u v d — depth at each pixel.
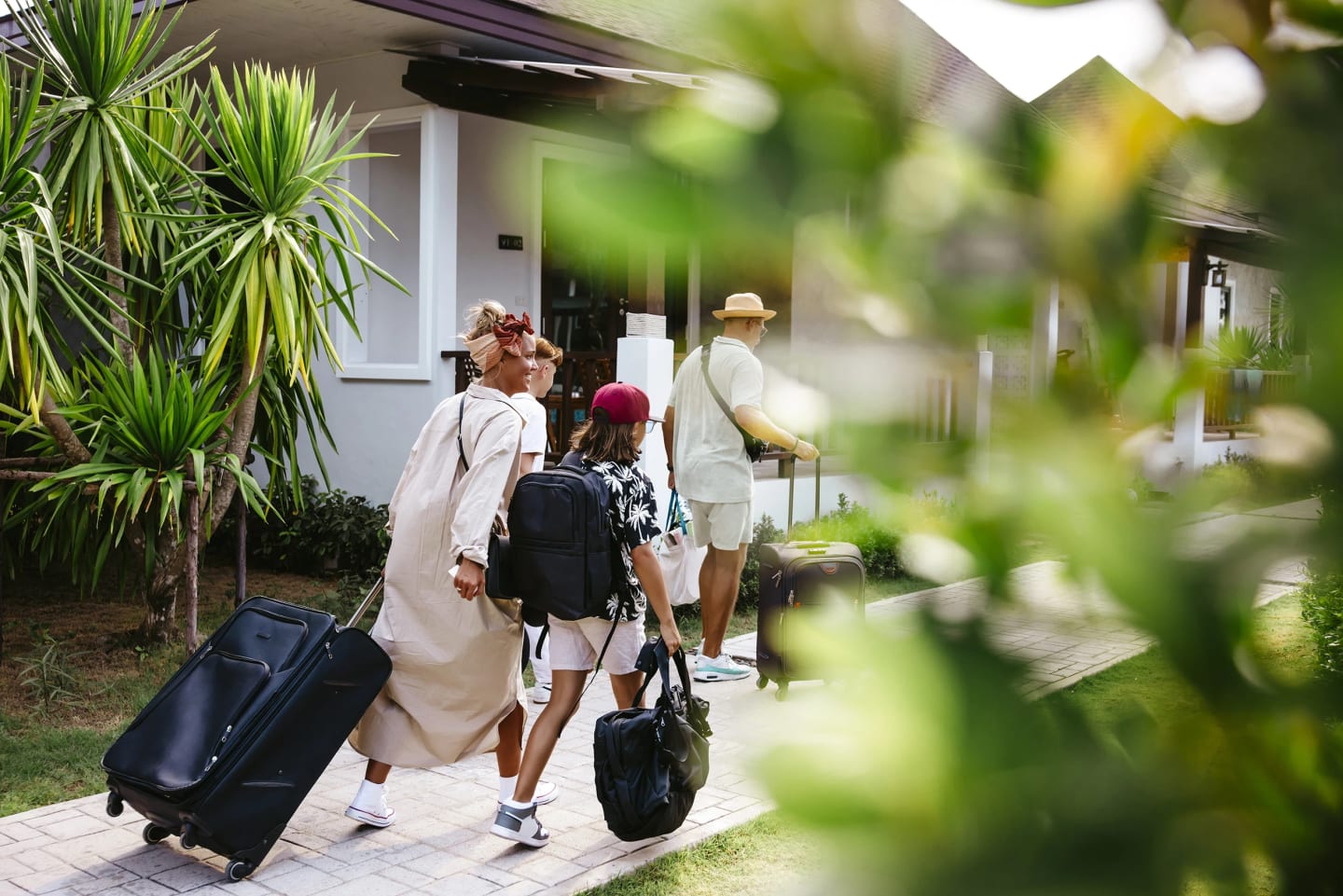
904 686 0.43
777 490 10.92
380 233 11.28
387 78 10.51
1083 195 0.43
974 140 0.43
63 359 9.15
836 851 0.43
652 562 4.51
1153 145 0.44
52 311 8.81
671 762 4.39
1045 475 0.43
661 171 0.43
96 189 6.70
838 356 0.44
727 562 6.88
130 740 4.32
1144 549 0.42
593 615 4.51
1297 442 0.41
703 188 0.43
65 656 6.75
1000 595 0.44
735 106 0.43
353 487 11.05
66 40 6.54
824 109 0.43
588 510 4.38
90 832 4.66
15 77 8.05
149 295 8.02
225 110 6.98
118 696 6.47
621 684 4.77
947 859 0.42
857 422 0.44
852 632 0.44
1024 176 0.43
